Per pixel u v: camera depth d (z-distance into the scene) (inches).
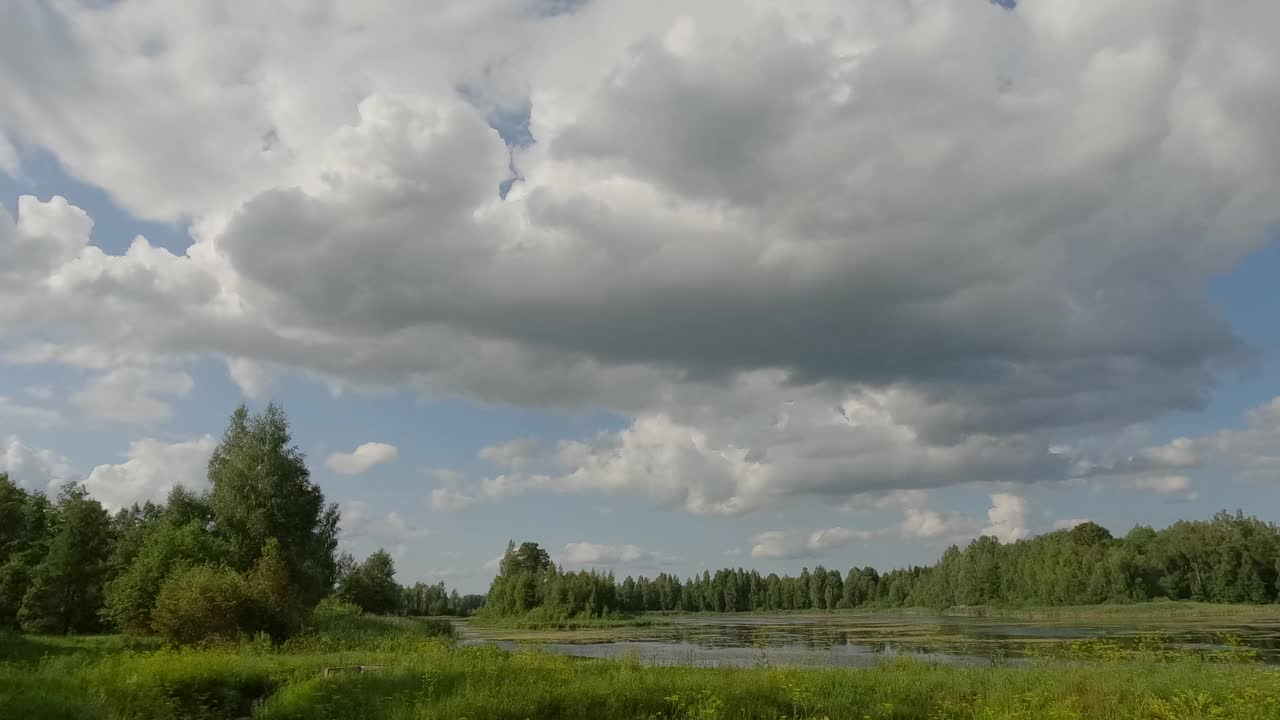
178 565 1943.9
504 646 2325.3
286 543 2568.9
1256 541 4731.8
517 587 5201.8
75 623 2544.3
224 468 2620.6
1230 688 772.0
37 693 792.9
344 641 1769.2
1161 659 1130.0
